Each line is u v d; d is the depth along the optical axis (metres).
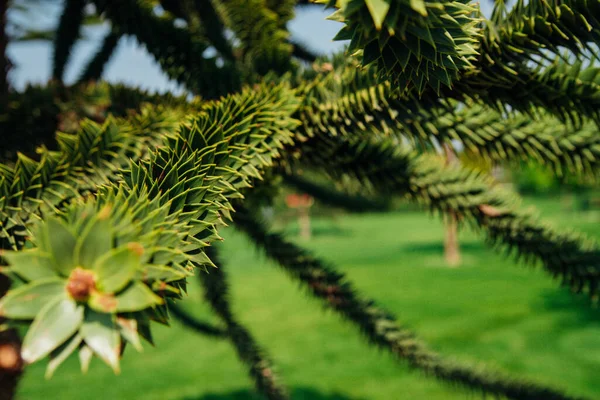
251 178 0.94
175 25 1.19
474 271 11.36
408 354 1.55
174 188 0.48
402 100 0.81
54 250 0.35
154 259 0.38
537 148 1.04
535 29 0.65
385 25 0.41
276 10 1.56
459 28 0.46
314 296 1.51
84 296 0.35
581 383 5.00
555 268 1.13
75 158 0.79
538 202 29.33
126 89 1.13
